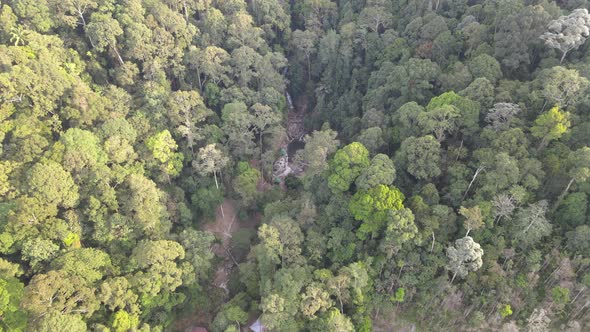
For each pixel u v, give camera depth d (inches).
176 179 3649.1
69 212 2687.0
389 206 2588.6
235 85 4173.2
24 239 2500.0
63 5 3627.0
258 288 2876.5
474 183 2758.4
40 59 3112.7
